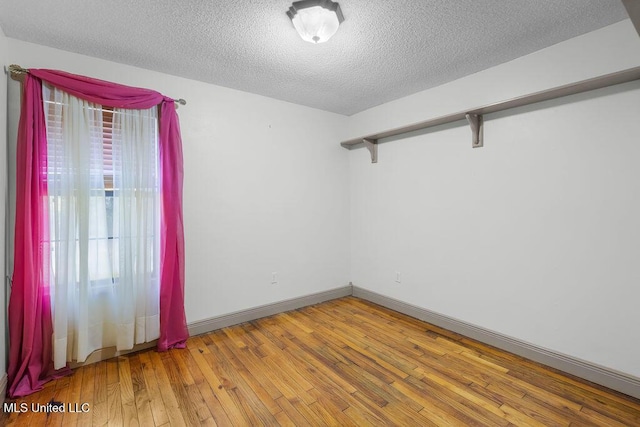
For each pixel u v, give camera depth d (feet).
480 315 8.97
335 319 10.65
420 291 10.64
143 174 8.09
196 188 9.41
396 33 6.78
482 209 8.85
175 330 8.57
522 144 7.97
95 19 6.23
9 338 6.66
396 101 11.18
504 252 8.39
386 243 11.82
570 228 7.22
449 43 7.21
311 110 12.08
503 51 7.61
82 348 7.18
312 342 8.90
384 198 11.84
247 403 6.22
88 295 7.33
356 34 6.79
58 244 6.95
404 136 11.00
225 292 10.02
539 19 6.30
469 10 5.96
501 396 6.40
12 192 6.86
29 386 6.47
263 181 10.82
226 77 9.15
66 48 7.36
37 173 6.70
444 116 8.86
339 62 8.16
